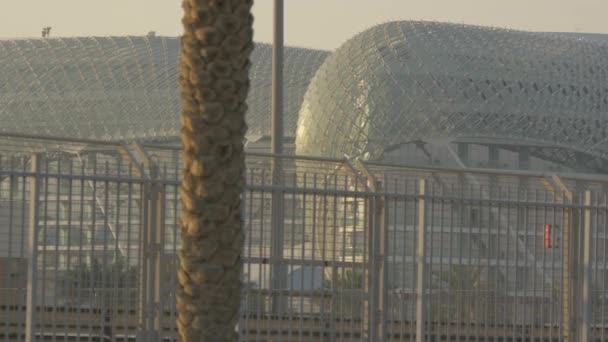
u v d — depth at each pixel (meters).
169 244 32.66
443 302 35.81
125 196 33.91
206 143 25.41
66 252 31.59
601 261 38.62
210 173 25.47
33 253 29.31
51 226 33.00
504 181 37.69
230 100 25.47
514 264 37.06
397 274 35.19
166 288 31.98
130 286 31.66
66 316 30.23
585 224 37.88
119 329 31.42
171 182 31.58
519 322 37.38
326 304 34.06
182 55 25.58
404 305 34.09
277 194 32.78
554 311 38.00
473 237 36.44
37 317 30.27
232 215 25.81
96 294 31.08
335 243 33.56
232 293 25.97
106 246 30.77
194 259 25.66
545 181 37.78
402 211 35.16
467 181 36.38
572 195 37.56
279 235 32.94
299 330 33.44
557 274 38.38
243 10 25.44
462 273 35.88
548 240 37.38
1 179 29.41
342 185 34.28
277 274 32.97
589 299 37.81
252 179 32.50
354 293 34.00
